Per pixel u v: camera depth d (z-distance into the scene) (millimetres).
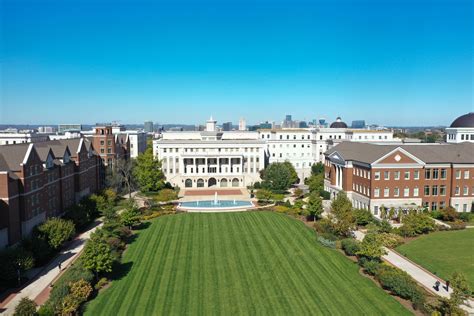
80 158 92000
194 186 128625
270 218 82250
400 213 76000
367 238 53781
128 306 42281
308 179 124375
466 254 57344
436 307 40219
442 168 82188
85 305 42344
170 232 71625
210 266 54031
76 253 60438
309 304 42531
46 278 50750
